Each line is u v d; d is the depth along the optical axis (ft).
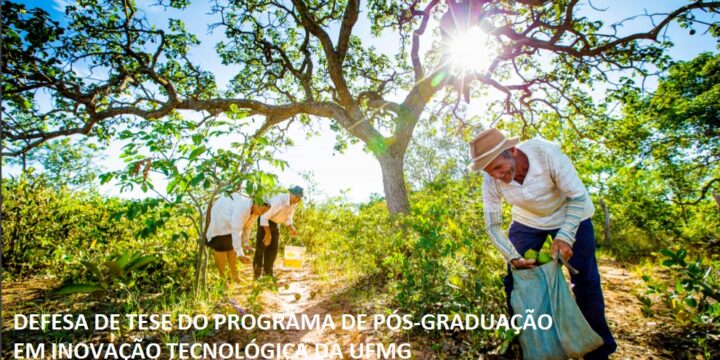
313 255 28.99
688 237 33.35
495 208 9.21
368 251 20.10
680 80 51.21
